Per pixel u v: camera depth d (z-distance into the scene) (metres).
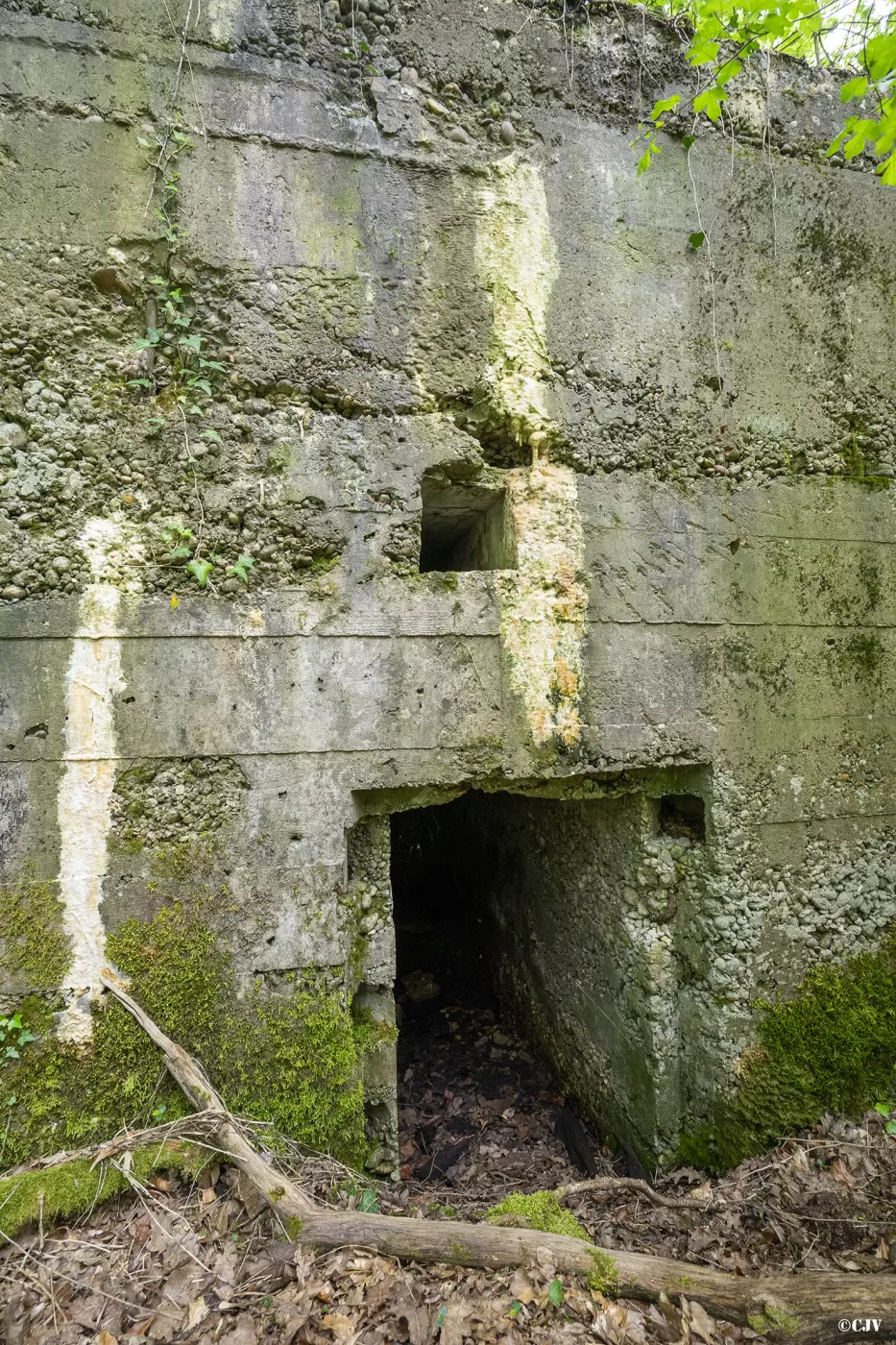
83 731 2.32
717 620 2.96
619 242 2.89
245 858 2.44
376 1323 1.89
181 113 2.44
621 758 2.82
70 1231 2.09
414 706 2.61
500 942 4.83
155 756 2.38
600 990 3.48
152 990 2.34
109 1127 2.28
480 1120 3.71
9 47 2.30
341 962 2.53
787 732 3.04
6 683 2.26
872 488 3.21
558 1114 3.74
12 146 2.30
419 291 2.67
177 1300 1.95
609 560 2.84
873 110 3.24
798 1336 1.91
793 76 3.17
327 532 2.55
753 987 2.92
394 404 2.64
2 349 2.28
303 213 2.56
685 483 2.95
